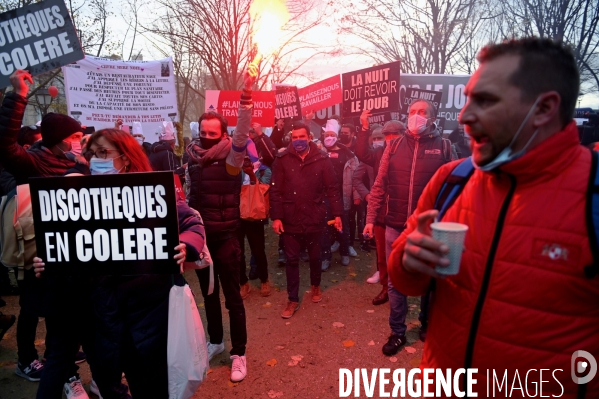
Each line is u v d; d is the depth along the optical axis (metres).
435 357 1.37
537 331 1.12
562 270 1.08
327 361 3.51
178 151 7.84
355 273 5.70
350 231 6.57
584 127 6.68
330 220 5.80
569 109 1.11
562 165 1.12
